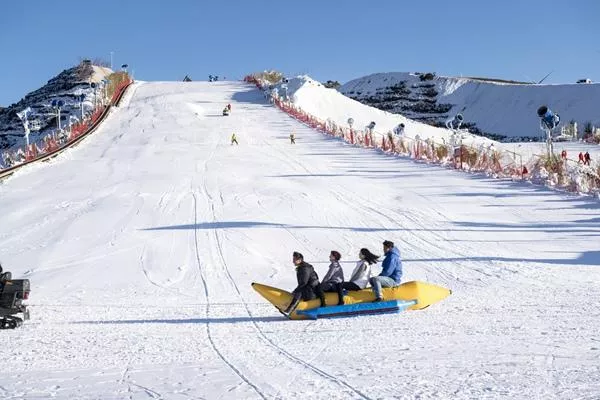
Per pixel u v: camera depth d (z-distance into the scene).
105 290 17.14
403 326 11.15
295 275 18.52
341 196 29.67
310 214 26.34
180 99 78.75
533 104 89.75
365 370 8.03
